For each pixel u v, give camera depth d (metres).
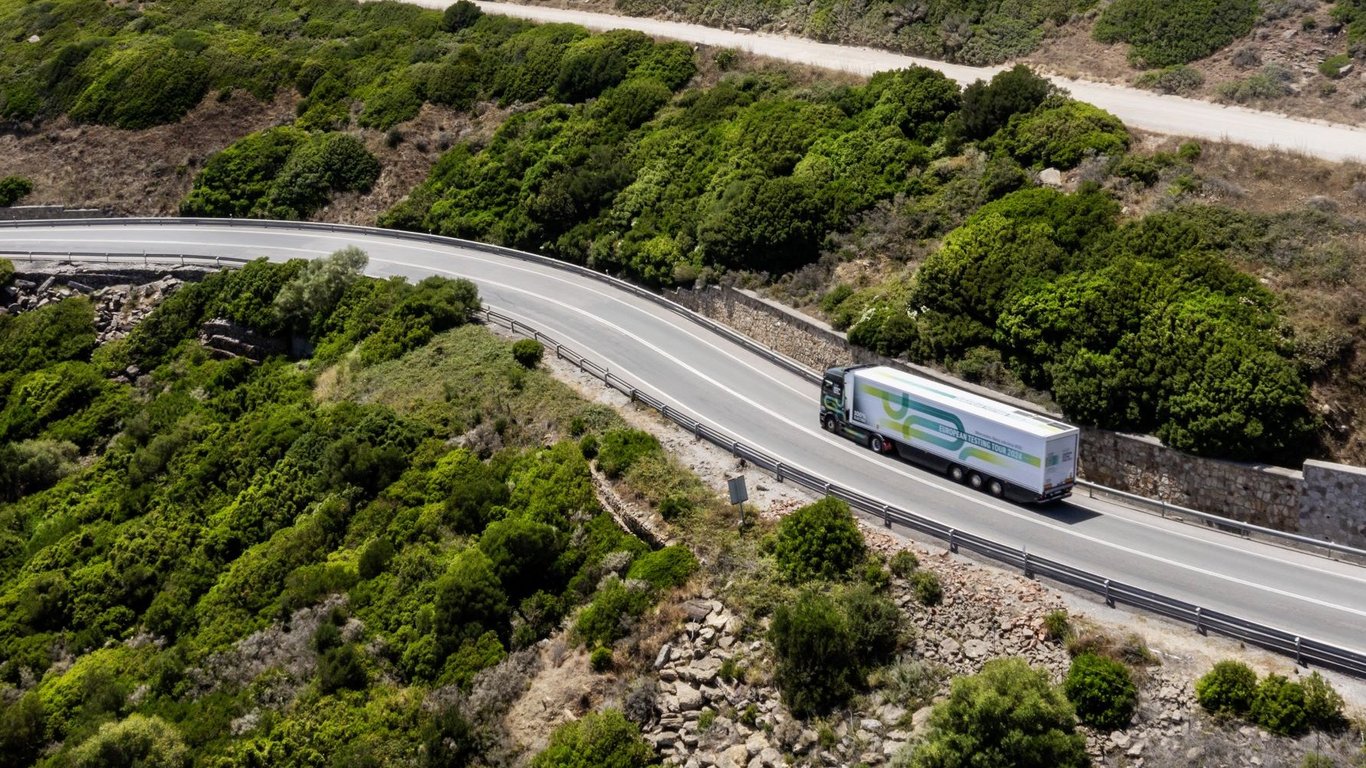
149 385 53.91
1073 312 38.22
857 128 57.06
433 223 67.19
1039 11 65.06
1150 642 26.28
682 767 26.48
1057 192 46.00
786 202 51.94
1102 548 31.28
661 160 62.03
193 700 32.91
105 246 66.62
